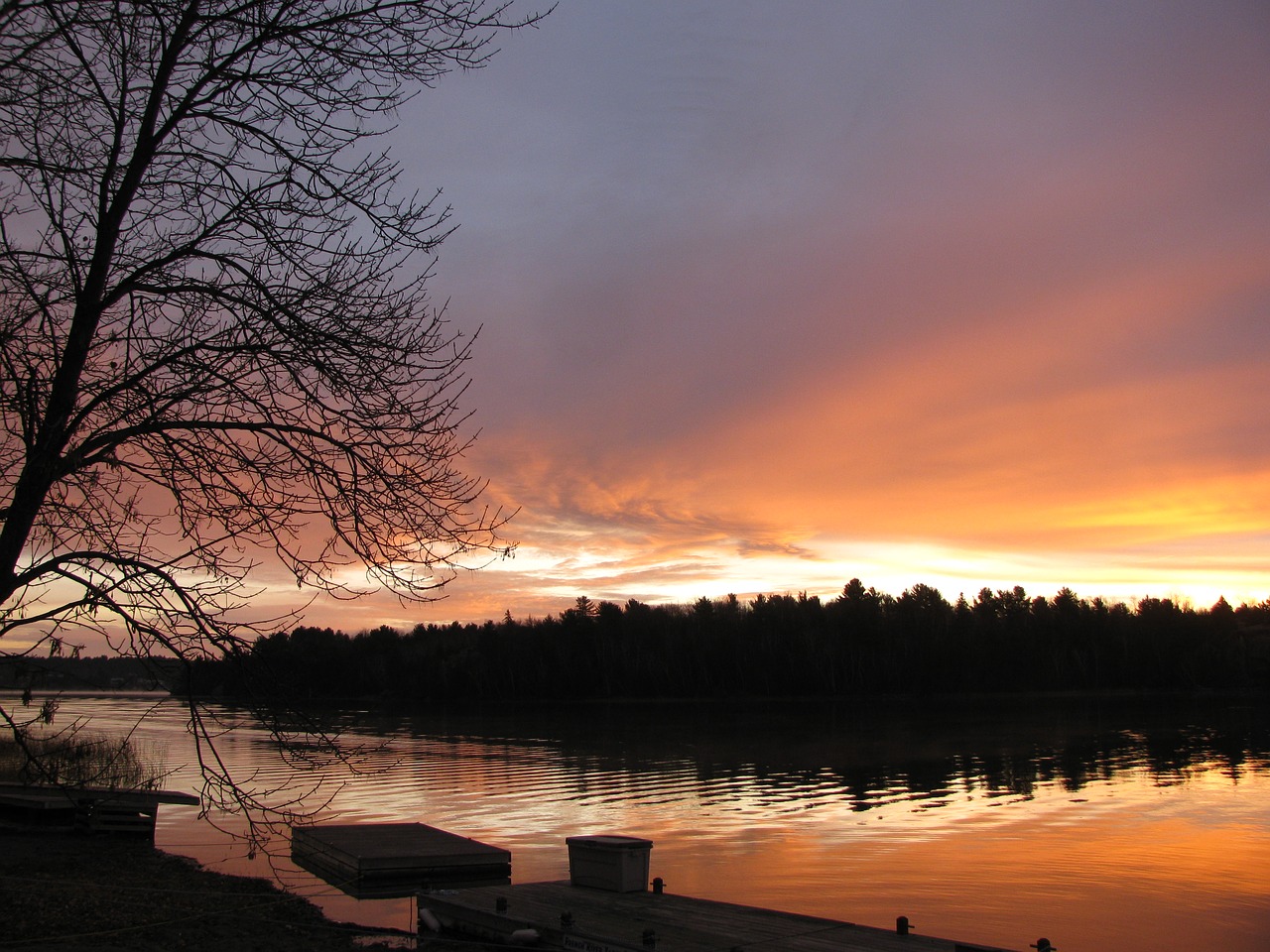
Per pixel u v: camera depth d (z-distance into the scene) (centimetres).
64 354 630
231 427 666
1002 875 1905
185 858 1842
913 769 3844
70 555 635
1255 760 3944
